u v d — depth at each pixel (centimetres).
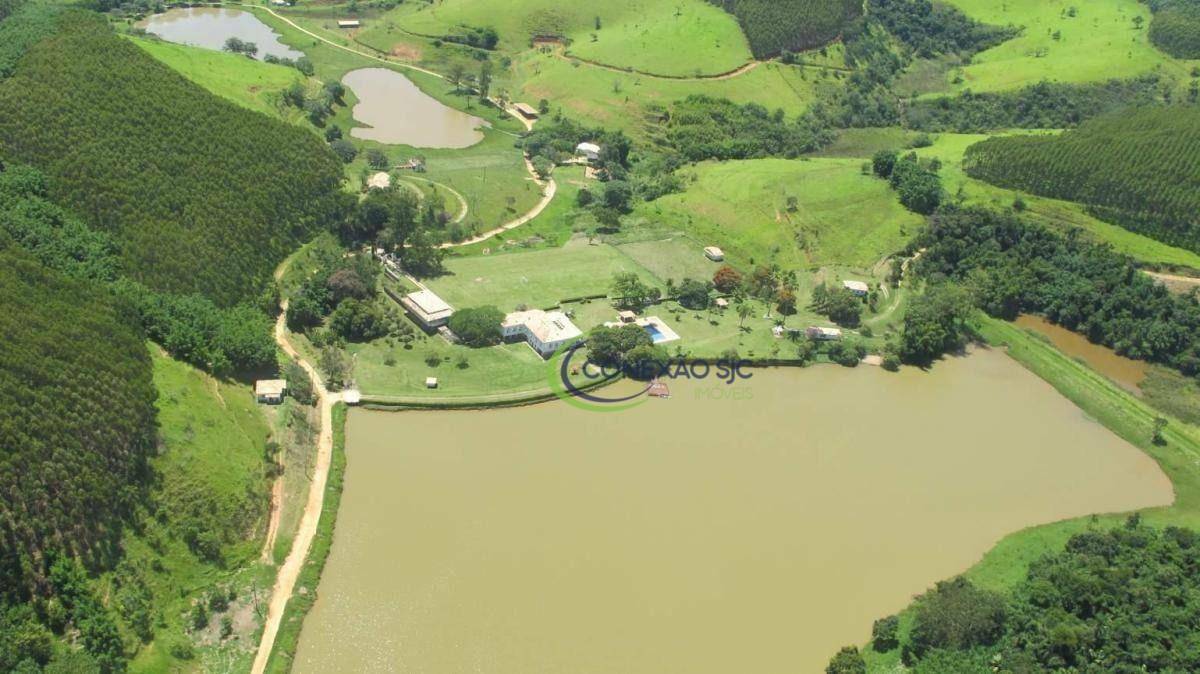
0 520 11350
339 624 12188
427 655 11800
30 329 13575
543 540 13738
